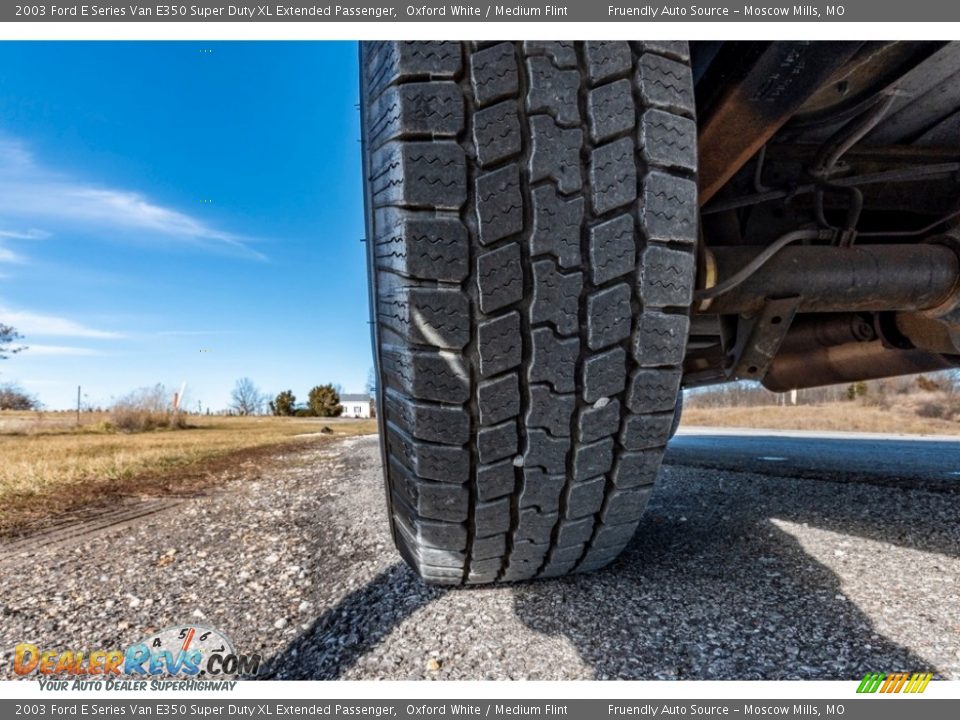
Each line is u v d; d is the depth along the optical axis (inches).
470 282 40.6
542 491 47.6
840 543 75.2
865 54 47.2
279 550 93.2
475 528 49.6
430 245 39.6
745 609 54.9
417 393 42.6
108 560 93.2
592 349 42.9
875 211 79.5
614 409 45.1
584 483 47.8
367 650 51.6
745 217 72.5
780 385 114.0
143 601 72.0
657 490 118.3
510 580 61.7
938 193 75.6
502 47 40.1
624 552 73.4
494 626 53.9
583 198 40.9
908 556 69.5
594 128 40.8
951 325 65.8
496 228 39.9
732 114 48.4
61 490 178.7
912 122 66.1
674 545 76.2
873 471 133.3
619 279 42.0
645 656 47.3
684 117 42.5
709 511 96.3
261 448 364.5
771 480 124.0
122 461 264.1
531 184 40.2
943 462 155.2
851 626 50.9
